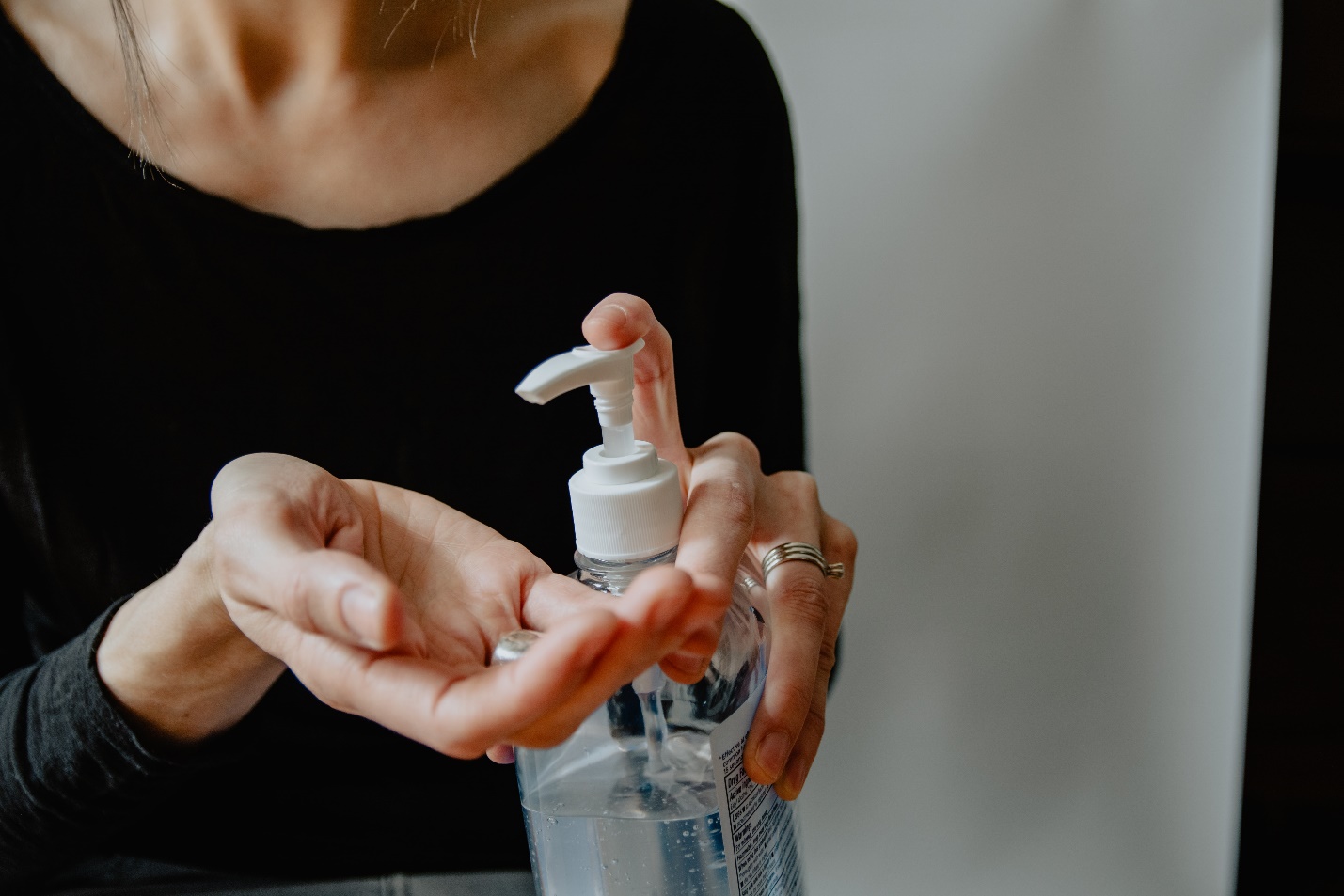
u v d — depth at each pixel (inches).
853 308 36.9
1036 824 40.9
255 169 30.3
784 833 25.0
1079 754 40.1
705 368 34.1
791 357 34.6
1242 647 38.4
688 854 23.6
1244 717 39.0
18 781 25.5
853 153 35.4
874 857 41.8
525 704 19.6
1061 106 34.4
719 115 32.5
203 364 30.9
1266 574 38.3
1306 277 35.4
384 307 31.1
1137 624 38.6
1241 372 36.0
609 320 22.9
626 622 19.8
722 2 33.3
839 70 34.8
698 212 32.8
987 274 35.9
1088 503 37.7
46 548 30.5
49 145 30.0
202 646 24.2
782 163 33.4
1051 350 36.4
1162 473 37.2
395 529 23.3
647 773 23.7
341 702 20.9
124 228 30.2
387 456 31.9
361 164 30.6
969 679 39.7
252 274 30.5
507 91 31.1
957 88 34.5
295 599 20.2
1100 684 39.3
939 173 35.3
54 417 30.4
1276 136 34.1
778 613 25.3
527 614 22.8
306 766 31.3
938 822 41.2
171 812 31.0
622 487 22.8
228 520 21.3
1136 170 34.6
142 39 29.7
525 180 31.1
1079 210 35.0
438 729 19.9
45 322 30.4
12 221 30.1
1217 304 35.5
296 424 31.4
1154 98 34.2
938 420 37.5
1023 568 38.5
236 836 31.2
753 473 25.5
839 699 40.3
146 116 29.8
